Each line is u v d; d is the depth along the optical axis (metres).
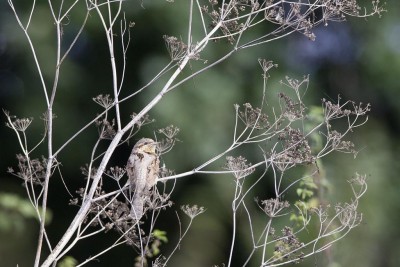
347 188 15.21
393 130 20.83
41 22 18.84
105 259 19.00
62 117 18.86
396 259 17.34
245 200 17.97
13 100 19.02
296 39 19.62
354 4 9.66
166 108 17.77
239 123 18.44
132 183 9.49
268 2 9.59
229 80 18.62
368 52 20.48
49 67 18.86
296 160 9.25
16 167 18.91
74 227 8.70
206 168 18.09
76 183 19.05
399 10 20.56
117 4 18.34
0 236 18.03
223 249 18.30
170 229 18.28
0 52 19.05
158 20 18.33
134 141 17.62
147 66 18.38
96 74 19.19
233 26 9.67
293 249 9.77
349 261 15.57
